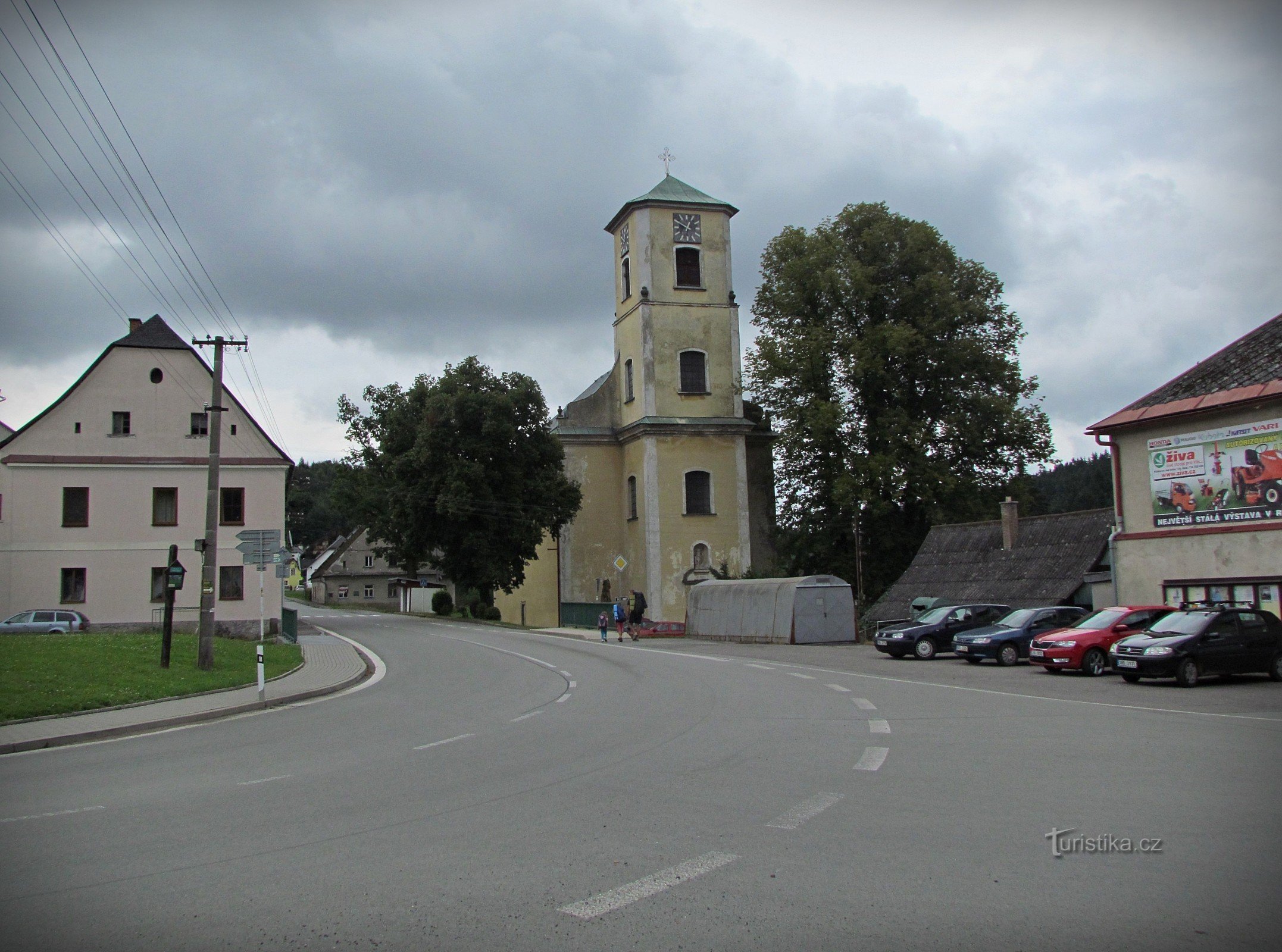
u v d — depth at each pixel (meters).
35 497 40.41
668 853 7.28
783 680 21.98
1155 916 5.82
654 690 20.28
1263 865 6.81
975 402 47.06
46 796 10.41
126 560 41.00
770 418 51.78
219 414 25.11
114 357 41.78
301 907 6.25
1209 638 20.19
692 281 57.44
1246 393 25.56
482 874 6.86
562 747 12.73
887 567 49.09
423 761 11.94
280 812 9.13
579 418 59.25
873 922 5.77
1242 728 13.40
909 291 47.38
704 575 55.00
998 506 47.53
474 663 29.02
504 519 53.72
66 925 6.03
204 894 6.58
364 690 22.70
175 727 16.91
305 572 128.00
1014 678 22.34
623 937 5.58
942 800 8.87
